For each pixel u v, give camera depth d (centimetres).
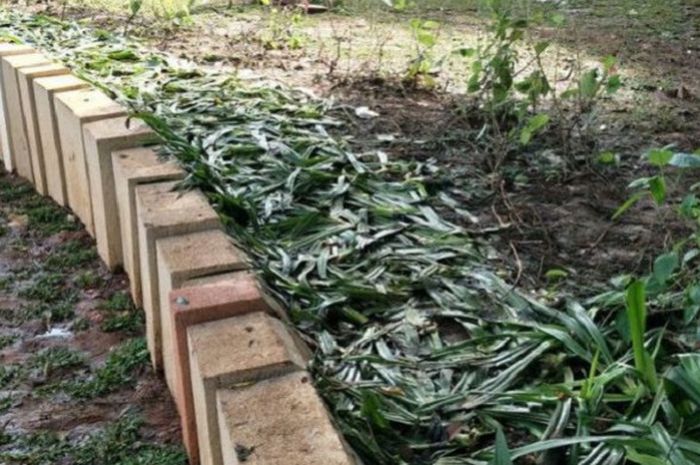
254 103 340
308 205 250
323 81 395
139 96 342
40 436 199
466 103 347
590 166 285
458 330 194
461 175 280
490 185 272
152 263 206
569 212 255
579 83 323
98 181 262
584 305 196
